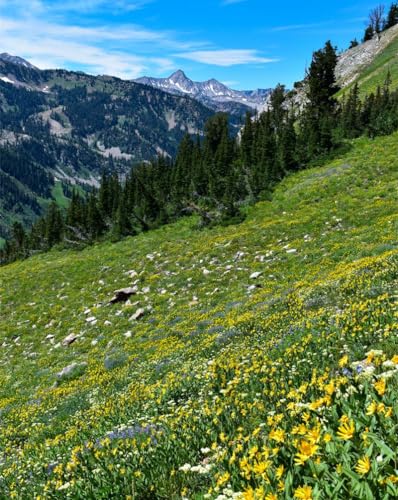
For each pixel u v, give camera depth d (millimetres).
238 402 6051
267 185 44719
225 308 20484
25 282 40531
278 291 19453
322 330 9312
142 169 73750
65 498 5082
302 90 96500
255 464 2998
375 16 127438
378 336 7254
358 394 3354
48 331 27406
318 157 47062
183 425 5965
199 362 11898
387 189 31109
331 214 30172
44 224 76250
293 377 6645
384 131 47656
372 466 2434
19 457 9500
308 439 2867
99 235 58812
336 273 17219
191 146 72688
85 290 33625
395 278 12047
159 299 26062
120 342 21594
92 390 14445
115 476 4883
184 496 4375
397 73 83688
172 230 47000
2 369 23531
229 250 30234
